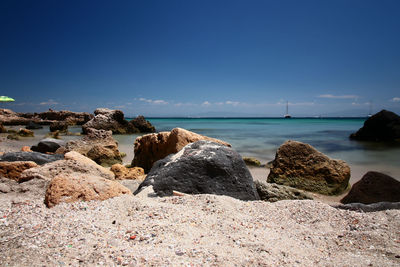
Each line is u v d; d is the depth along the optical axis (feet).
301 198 20.95
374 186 20.57
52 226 9.98
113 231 9.82
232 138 76.13
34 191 15.84
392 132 68.69
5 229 9.62
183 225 10.50
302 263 7.99
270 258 8.18
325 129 118.62
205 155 17.93
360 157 45.06
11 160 25.80
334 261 8.17
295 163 27.73
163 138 32.07
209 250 8.44
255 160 37.58
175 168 17.28
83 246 8.42
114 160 39.52
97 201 13.26
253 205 13.83
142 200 13.42
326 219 12.21
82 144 44.55
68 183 13.67
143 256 7.84
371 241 9.69
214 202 13.34
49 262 7.32
